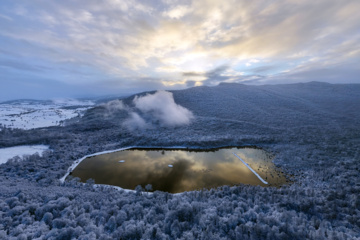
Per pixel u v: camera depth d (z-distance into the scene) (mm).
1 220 43969
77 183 74062
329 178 74875
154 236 40875
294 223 44812
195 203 53500
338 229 43031
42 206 50562
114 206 51969
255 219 47562
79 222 44656
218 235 40469
